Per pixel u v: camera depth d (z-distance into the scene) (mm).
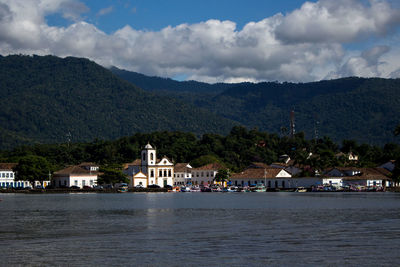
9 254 62375
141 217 105312
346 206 131500
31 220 100688
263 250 63562
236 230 81875
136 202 160375
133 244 68625
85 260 58562
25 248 66375
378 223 89875
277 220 96812
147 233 79125
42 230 84188
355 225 87125
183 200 172250
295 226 86750
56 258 59844
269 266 55125
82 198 192625
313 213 111250
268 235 75938
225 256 60094
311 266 55062
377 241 69375
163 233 78875
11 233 80625
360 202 148625
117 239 73125
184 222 94625
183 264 56281
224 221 95812
